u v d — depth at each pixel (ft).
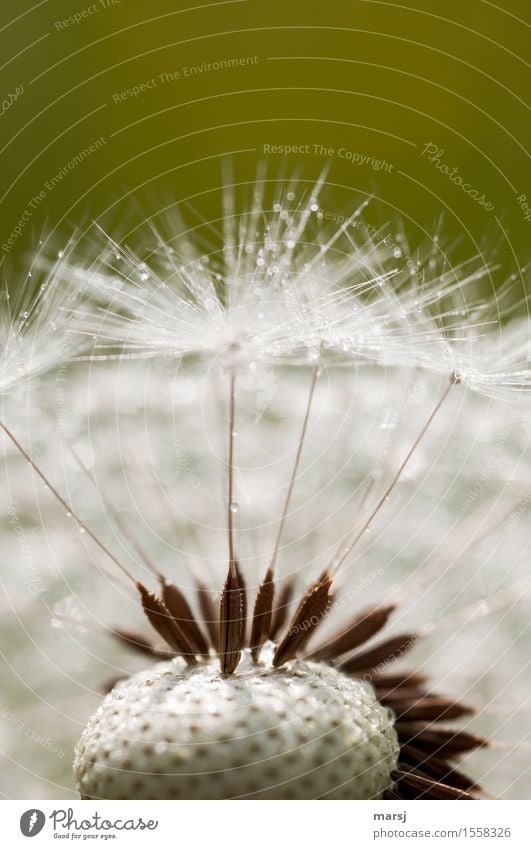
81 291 0.29
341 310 0.28
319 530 0.30
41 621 0.29
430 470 0.31
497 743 0.27
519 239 0.43
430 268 0.31
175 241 0.32
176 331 0.28
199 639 0.26
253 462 0.33
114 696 0.26
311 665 0.26
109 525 0.30
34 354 0.29
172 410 0.33
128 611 0.29
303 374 0.35
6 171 0.48
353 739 0.25
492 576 0.30
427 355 0.29
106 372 0.34
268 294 0.28
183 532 0.31
